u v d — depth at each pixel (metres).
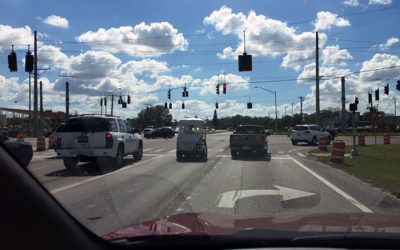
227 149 36.72
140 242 3.60
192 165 21.97
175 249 3.60
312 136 45.66
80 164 21.27
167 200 11.61
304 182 15.76
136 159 25.05
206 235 3.62
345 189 14.12
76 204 10.63
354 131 29.38
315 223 4.05
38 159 24.97
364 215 4.55
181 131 26.09
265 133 31.23
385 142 44.81
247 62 33.28
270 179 16.52
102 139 20.17
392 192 13.53
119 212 9.82
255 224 4.05
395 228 3.79
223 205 11.03
